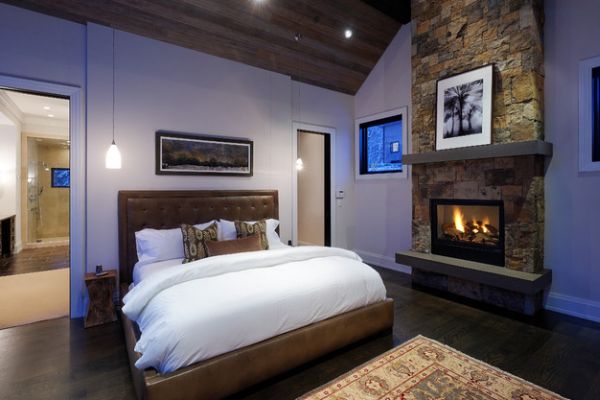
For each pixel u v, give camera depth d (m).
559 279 3.13
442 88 3.69
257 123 4.32
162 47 3.58
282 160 4.57
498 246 3.30
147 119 3.49
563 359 2.26
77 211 3.13
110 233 3.29
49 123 6.36
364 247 5.34
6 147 5.78
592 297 2.94
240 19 3.63
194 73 3.80
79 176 3.14
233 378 1.81
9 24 2.81
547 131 3.16
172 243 3.23
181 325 1.70
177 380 1.63
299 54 4.33
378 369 2.12
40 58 2.94
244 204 4.12
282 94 4.55
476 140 3.34
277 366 1.99
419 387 1.92
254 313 1.92
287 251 2.67
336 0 3.86
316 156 5.88
